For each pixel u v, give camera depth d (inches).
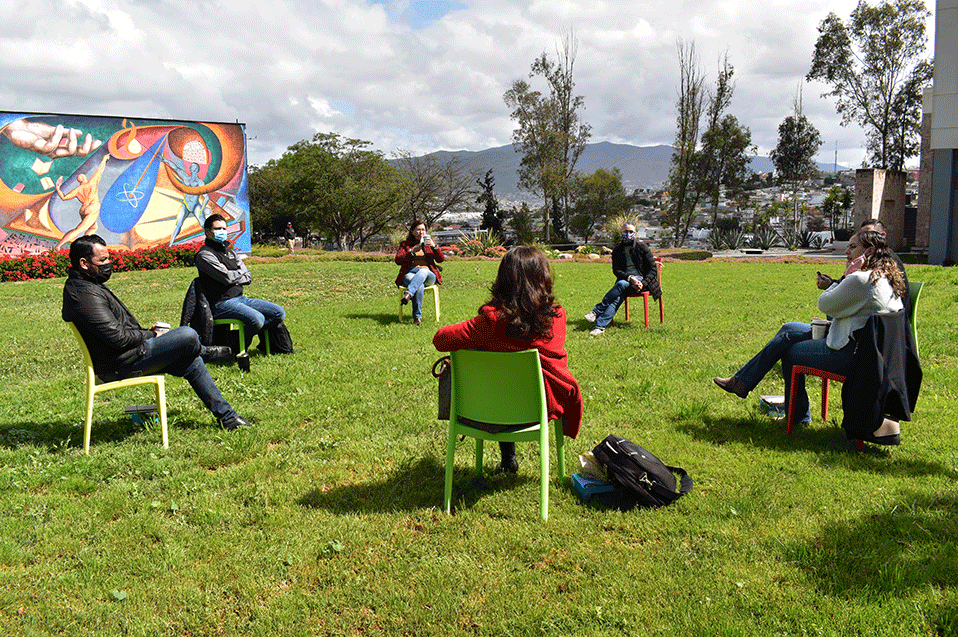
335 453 173.5
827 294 162.7
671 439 176.7
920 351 265.7
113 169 1015.6
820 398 210.8
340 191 1792.6
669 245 1994.3
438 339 137.2
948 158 836.0
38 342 345.1
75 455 173.6
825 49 1567.4
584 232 2610.7
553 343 140.9
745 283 554.6
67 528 132.5
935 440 167.6
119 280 663.1
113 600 108.7
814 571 109.7
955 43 803.4
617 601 104.2
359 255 994.7
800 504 135.0
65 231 983.0
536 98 1968.5
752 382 187.3
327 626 101.5
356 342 319.6
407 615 103.2
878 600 100.5
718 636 94.3
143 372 182.4
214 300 278.5
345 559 120.0
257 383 243.9
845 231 1327.5
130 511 140.3
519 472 158.4
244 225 1155.9
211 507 141.4
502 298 136.9
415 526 133.4
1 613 104.4
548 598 106.6
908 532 120.4
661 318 351.6
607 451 143.2
